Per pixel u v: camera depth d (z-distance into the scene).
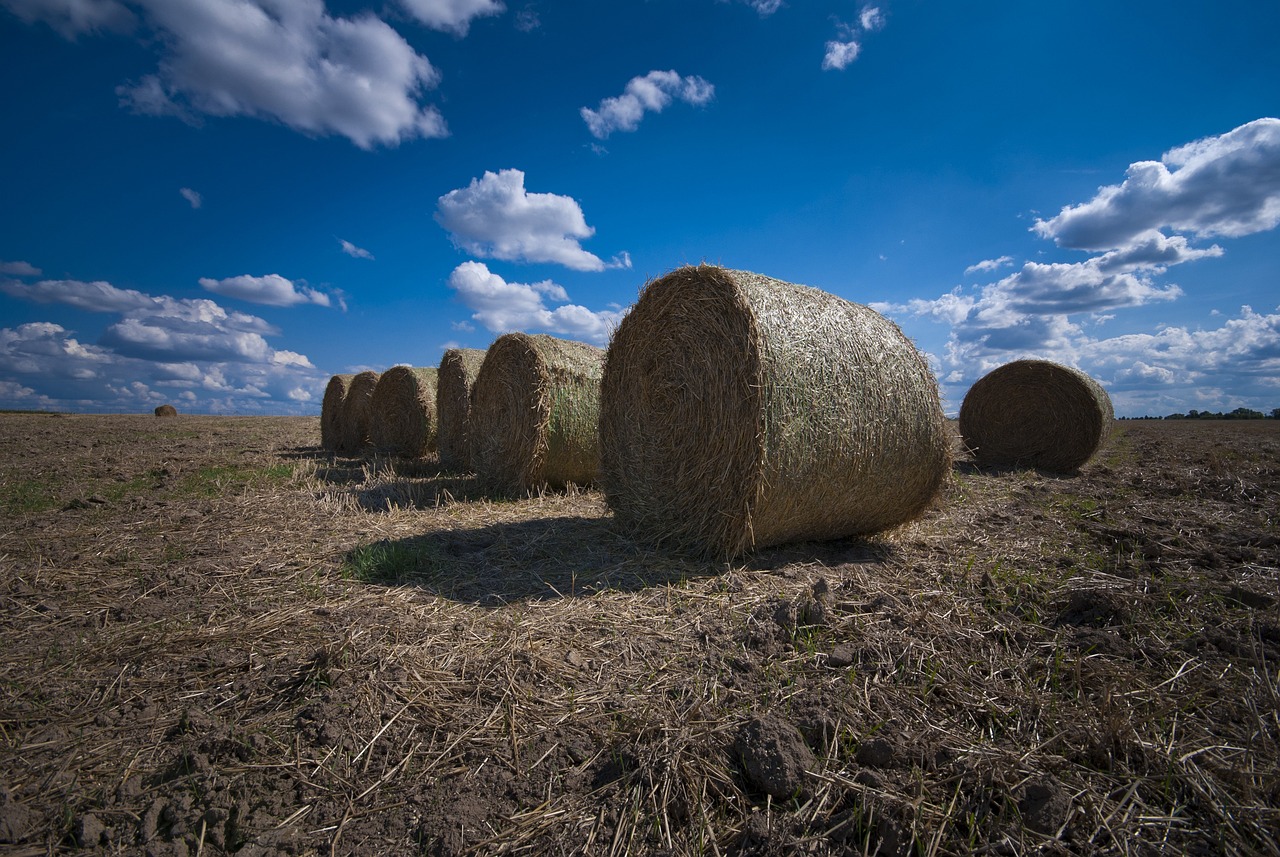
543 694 3.17
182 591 4.58
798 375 5.29
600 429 7.03
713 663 3.46
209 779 2.52
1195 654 3.48
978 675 3.27
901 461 5.83
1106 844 2.19
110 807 2.41
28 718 2.96
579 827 2.29
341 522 6.75
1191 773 2.47
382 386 13.65
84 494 8.09
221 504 7.56
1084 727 2.77
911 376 5.97
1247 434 20.89
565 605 4.36
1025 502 8.28
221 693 3.19
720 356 5.43
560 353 8.93
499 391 8.98
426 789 2.50
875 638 3.68
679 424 5.86
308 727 2.85
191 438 16.19
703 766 2.55
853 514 5.88
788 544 6.08
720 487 5.42
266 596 4.48
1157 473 10.77
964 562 5.43
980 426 12.70
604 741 2.78
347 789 2.50
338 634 3.83
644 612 4.24
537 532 6.39
